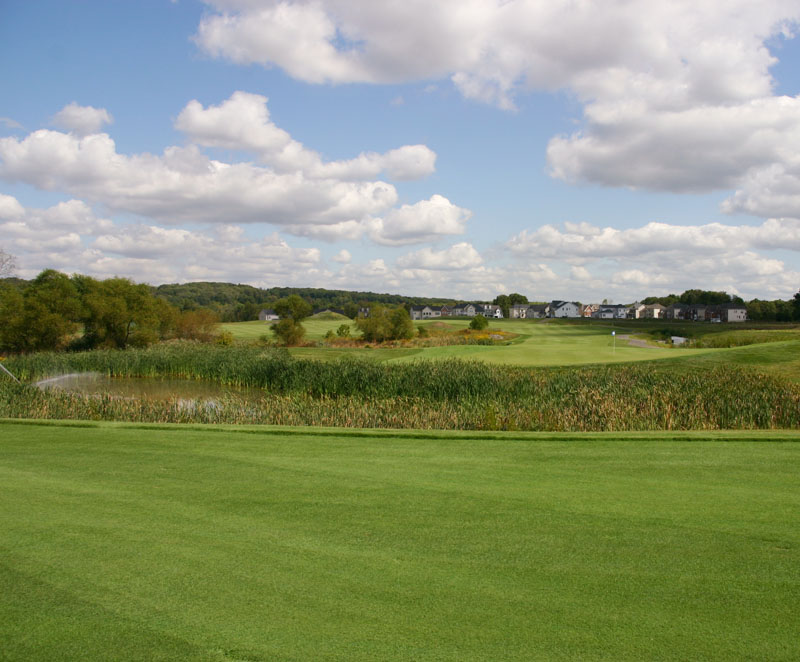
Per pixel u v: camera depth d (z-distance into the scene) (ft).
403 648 9.52
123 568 12.68
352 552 13.65
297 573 12.45
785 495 18.16
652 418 40.34
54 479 20.51
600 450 25.22
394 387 60.75
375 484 19.76
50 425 32.24
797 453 24.29
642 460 23.25
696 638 9.80
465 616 10.61
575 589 11.68
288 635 9.93
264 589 11.68
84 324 137.49
